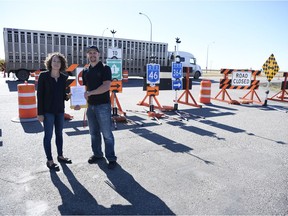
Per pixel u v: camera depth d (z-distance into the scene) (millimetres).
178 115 8789
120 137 5977
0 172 3953
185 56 27922
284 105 12195
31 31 18562
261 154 5137
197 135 6359
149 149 5207
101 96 4156
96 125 4367
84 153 4871
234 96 15211
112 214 2955
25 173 3945
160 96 13906
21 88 7262
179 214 2994
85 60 20625
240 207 3176
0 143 5266
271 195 3488
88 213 2963
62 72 4242
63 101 4238
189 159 4730
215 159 4777
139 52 23375
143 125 7160
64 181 3729
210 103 11898
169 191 3523
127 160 4594
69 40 19891
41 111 3949
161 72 9117
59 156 4398
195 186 3689
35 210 2988
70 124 7043
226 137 6266
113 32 8305
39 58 19109
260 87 23312
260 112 9938
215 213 3035
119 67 7852
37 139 5574
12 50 18328
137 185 3674
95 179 3824
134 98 12586
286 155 5117
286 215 3033
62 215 2910
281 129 7246
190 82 10867
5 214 2891
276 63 11344
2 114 8016
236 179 3957
